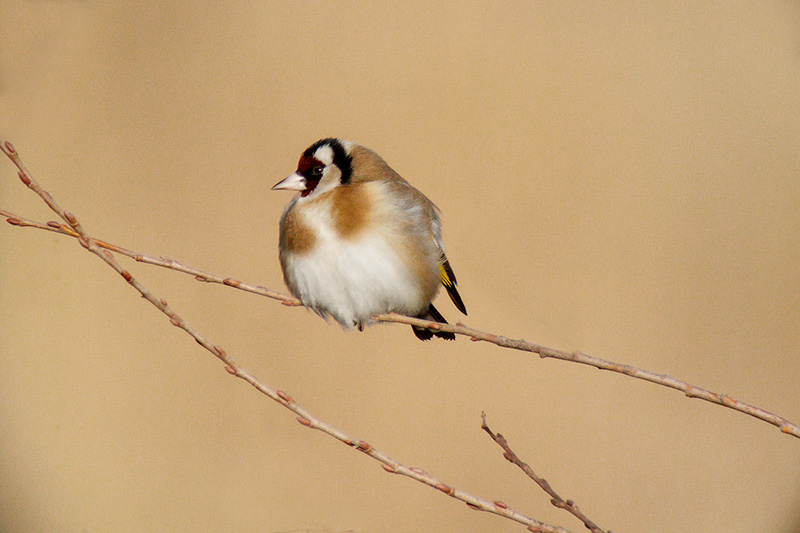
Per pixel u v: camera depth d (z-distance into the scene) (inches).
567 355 231.3
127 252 262.4
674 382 217.0
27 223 239.9
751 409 207.3
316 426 228.5
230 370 232.8
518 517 223.3
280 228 346.3
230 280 284.4
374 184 345.1
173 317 236.7
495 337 245.9
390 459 226.8
